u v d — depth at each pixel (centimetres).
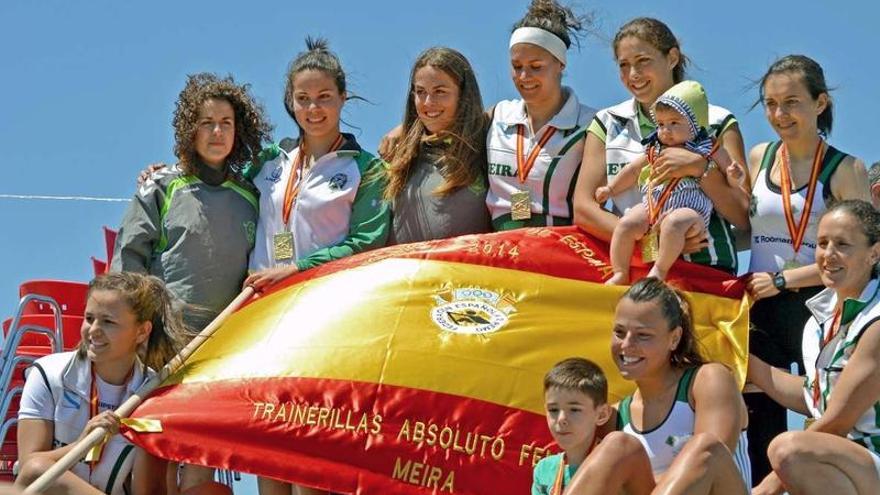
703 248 950
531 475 866
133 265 1019
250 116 1041
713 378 795
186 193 1023
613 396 891
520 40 1009
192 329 1002
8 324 1136
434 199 1016
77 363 925
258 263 1026
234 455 878
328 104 1016
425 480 867
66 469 870
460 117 1021
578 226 988
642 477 758
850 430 832
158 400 910
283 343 925
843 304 842
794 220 950
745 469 810
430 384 891
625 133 992
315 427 883
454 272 953
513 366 901
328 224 1013
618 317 807
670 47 986
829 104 961
